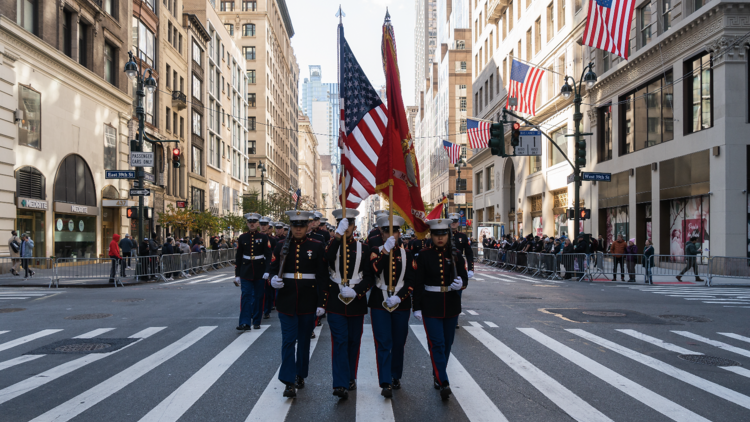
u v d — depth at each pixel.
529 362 7.31
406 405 5.51
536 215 41.22
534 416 5.17
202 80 47.31
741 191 20.58
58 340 8.80
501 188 48.88
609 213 30.36
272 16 78.69
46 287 17.81
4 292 16.17
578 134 21.67
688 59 23.03
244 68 64.56
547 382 6.34
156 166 36.25
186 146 42.66
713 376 6.62
